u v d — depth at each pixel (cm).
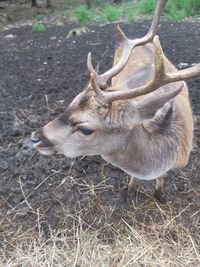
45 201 73
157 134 62
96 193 74
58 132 57
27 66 131
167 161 63
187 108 68
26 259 65
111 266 63
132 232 67
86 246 66
